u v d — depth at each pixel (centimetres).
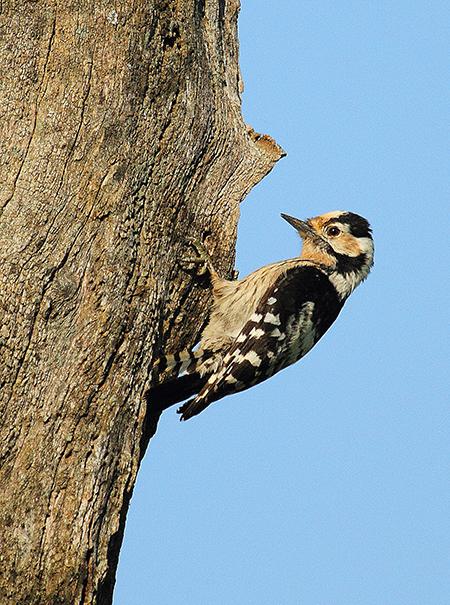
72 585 953
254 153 1291
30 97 1075
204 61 1238
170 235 1152
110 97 1099
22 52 1083
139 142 1116
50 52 1091
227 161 1256
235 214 1266
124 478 1022
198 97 1199
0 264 1000
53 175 1052
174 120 1162
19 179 1042
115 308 1042
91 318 1027
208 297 1249
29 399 979
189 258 1190
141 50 1132
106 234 1059
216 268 1242
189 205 1200
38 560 945
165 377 1156
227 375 1247
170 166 1154
